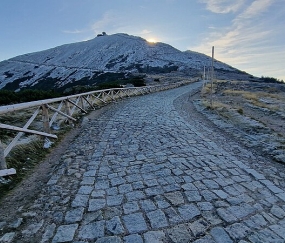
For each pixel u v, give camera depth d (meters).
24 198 3.56
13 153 4.93
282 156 5.87
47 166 4.89
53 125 7.64
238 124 9.65
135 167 4.75
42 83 77.56
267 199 3.72
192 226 2.92
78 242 2.63
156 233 2.78
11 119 7.64
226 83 44.25
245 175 4.62
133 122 9.29
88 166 4.80
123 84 36.47
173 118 10.52
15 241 2.64
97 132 7.66
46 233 2.78
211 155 5.68
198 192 3.76
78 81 73.25
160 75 68.25
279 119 12.47
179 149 5.96
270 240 2.73
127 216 3.10
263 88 36.56
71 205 3.36
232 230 2.87
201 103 16.94
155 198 3.54
